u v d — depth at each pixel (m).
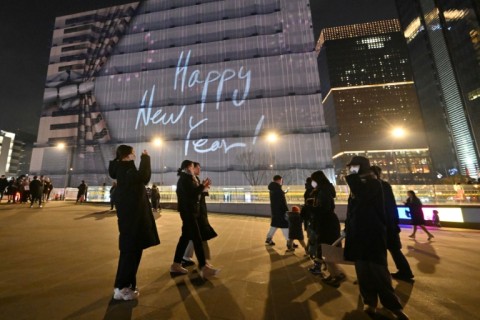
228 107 61.59
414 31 108.81
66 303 2.84
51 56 71.62
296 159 56.59
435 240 8.38
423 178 123.56
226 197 19.77
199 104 62.81
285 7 64.56
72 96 68.00
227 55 64.44
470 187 15.91
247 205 18.78
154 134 63.00
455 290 3.62
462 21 75.88
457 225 12.70
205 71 64.50
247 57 63.47
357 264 2.89
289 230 5.93
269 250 6.09
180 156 60.97
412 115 134.12
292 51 61.84
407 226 13.27
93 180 62.22
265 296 3.24
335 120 140.12
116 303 2.88
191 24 68.38
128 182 3.12
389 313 2.74
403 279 4.10
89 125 65.69
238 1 66.94
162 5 71.00
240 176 57.53
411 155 129.12
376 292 2.77
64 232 7.32
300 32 62.56
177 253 4.01
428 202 16.86
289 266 4.68
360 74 143.62
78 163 63.53
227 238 7.73
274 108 59.75
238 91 62.00
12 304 2.76
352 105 140.00
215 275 4.03
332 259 3.06
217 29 66.50
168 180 59.53
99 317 2.54
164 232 8.27
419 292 3.54
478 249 6.81
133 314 2.62
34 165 64.56
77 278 3.65
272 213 6.64
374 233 2.79
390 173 127.25
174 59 66.75
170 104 64.31
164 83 65.69
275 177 6.73
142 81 66.75
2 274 3.71
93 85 68.12
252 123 59.88
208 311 2.76
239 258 5.25
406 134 132.00
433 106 100.00
